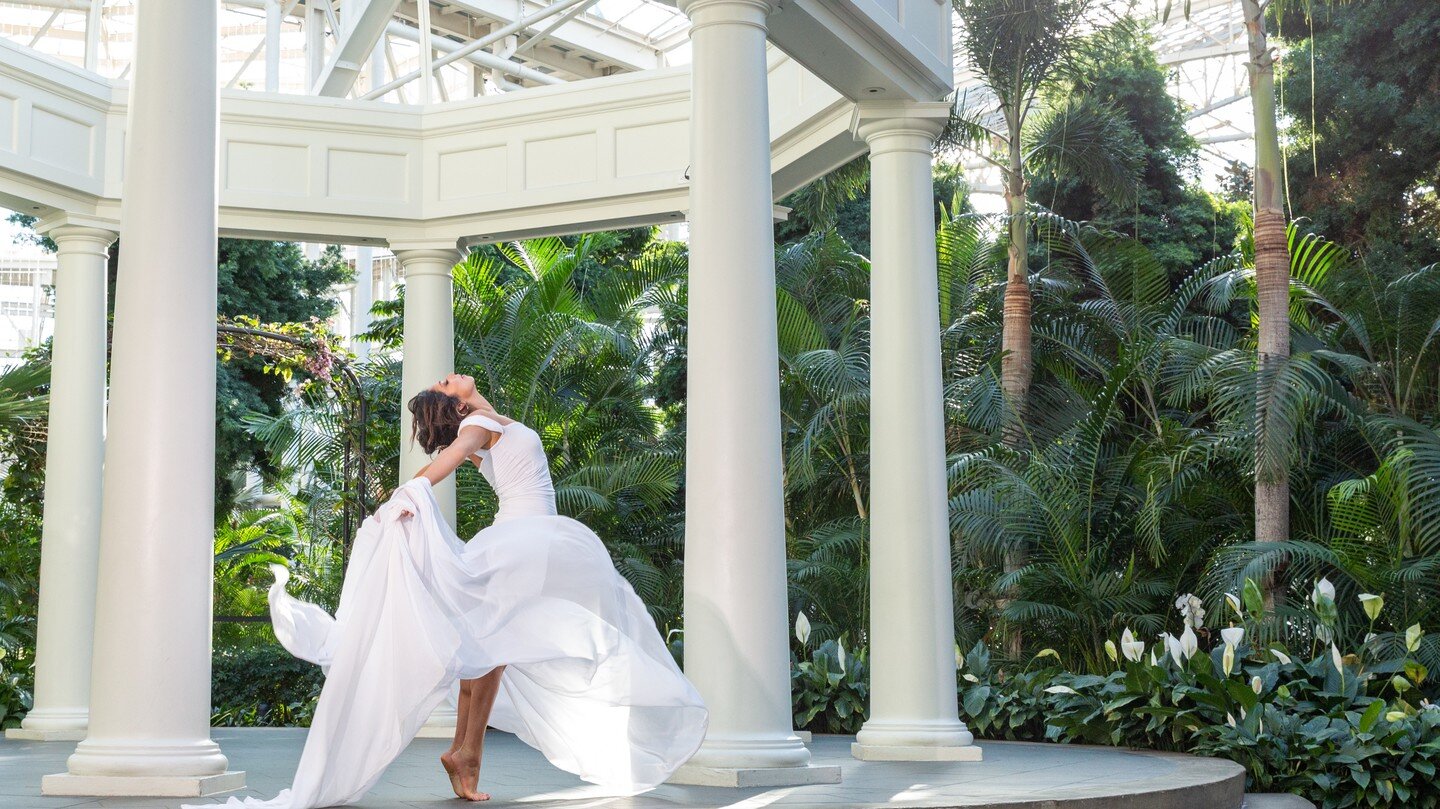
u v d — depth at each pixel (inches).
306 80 526.3
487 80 732.7
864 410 534.3
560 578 194.7
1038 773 231.3
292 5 498.9
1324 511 474.6
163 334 194.2
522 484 201.2
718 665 209.6
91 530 348.8
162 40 200.8
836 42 244.8
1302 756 274.8
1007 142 563.8
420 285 368.5
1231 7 1181.7
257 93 357.1
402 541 187.8
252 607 732.7
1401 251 716.7
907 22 266.4
